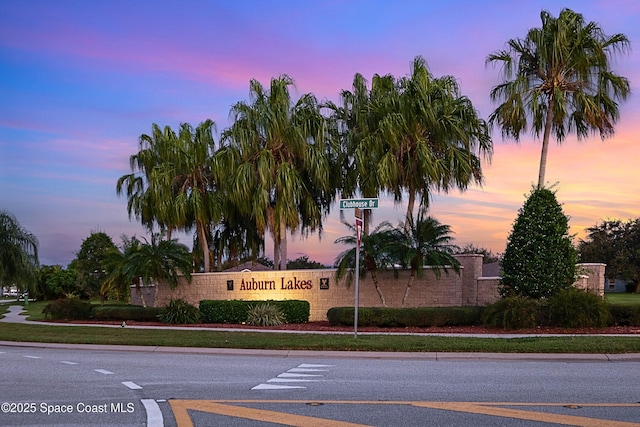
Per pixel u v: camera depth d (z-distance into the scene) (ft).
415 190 94.58
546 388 32.96
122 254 104.99
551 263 70.74
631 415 26.08
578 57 80.69
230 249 122.83
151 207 115.55
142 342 58.13
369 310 73.77
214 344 55.47
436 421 25.26
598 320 64.75
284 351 51.65
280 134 97.09
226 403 29.27
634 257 168.35
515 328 65.98
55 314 95.50
